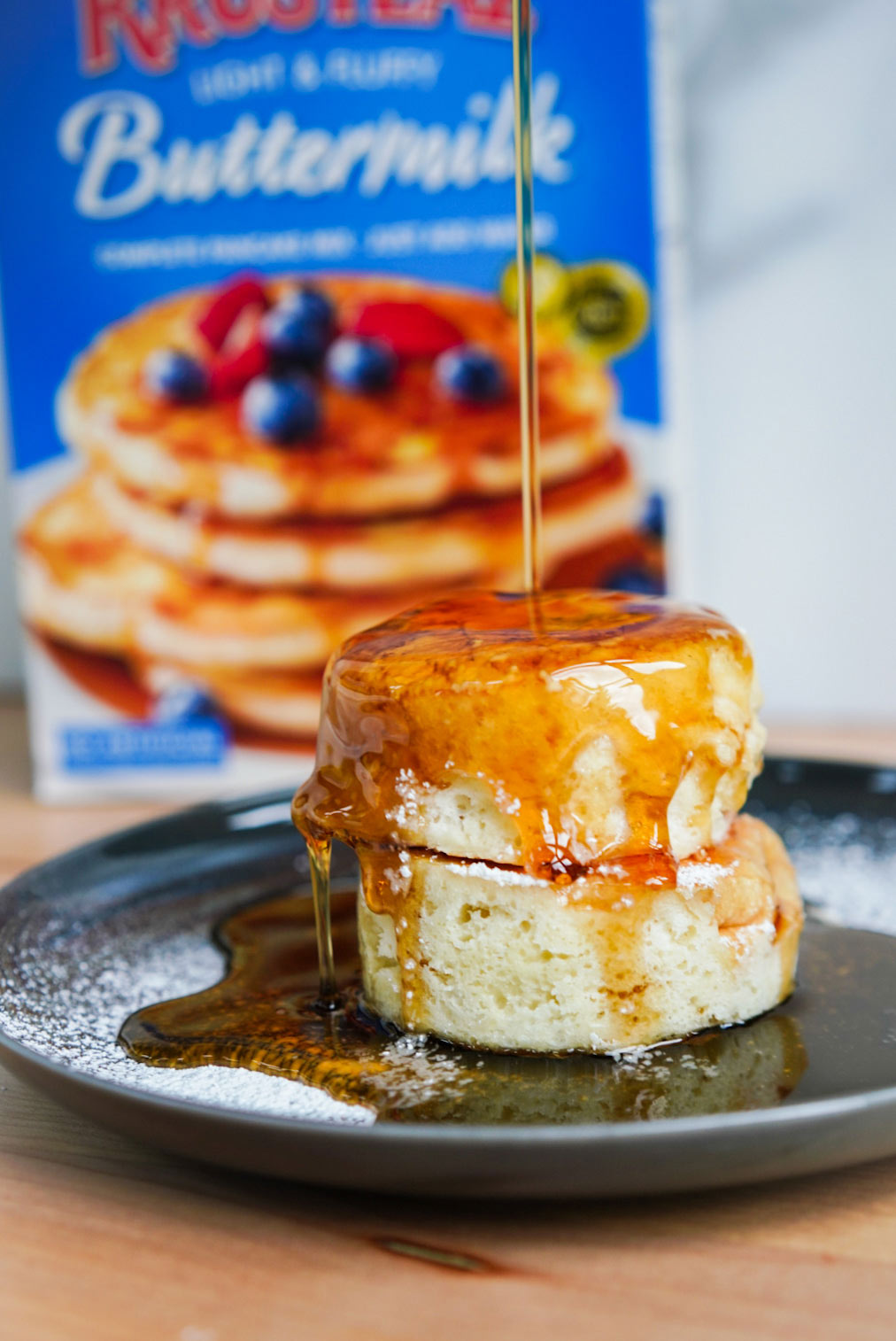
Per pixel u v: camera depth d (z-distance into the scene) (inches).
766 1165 17.8
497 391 28.2
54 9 28.1
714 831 21.0
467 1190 17.8
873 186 30.6
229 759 29.4
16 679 39.2
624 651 20.3
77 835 27.9
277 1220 18.6
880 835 24.5
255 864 24.4
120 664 29.4
